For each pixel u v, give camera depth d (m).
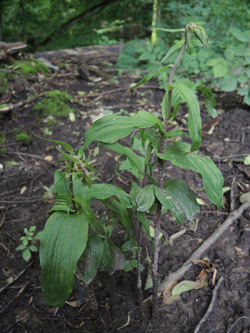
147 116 1.41
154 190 1.56
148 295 2.16
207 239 2.43
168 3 5.09
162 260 2.37
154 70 4.57
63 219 1.46
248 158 3.12
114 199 1.67
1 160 3.33
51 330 2.02
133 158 1.55
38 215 2.74
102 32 6.80
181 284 2.15
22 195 2.94
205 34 1.35
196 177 3.04
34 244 2.48
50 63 4.79
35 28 7.08
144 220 1.54
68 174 1.44
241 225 2.54
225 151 3.33
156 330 1.99
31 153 3.42
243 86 4.12
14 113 3.86
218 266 2.29
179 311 2.07
